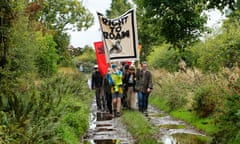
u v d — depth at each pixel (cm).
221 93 1117
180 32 1328
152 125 1169
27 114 761
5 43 939
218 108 1039
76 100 1438
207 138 1028
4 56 938
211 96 1212
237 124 903
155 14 1305
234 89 1004
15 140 674
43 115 800
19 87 984
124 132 1137
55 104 938
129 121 1238
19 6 959
